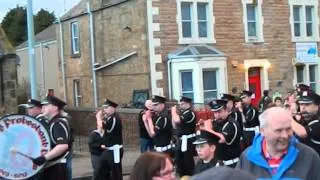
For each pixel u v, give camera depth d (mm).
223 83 24625
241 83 25766
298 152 4691
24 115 8336
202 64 23875
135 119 20812
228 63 25516
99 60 27766
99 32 27609
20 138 8312
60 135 8555
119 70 26156
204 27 25312
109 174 12023
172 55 24047
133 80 25219
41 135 8375
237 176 2346
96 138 11953
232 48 25781
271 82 26781
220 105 9516
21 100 39531
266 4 26953
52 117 8758
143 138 14312
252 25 26656
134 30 24984
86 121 24547
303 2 28141
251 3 26500
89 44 28500
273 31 27109
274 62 26984
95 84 27969
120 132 12016
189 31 25000
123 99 25906
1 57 18266
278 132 4578
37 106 11133
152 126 12812
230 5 25891
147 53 24219
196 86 23781
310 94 7152
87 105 28969
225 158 9195
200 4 25219
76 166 16188
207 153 7590
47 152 8391
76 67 30000
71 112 25359
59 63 31875
